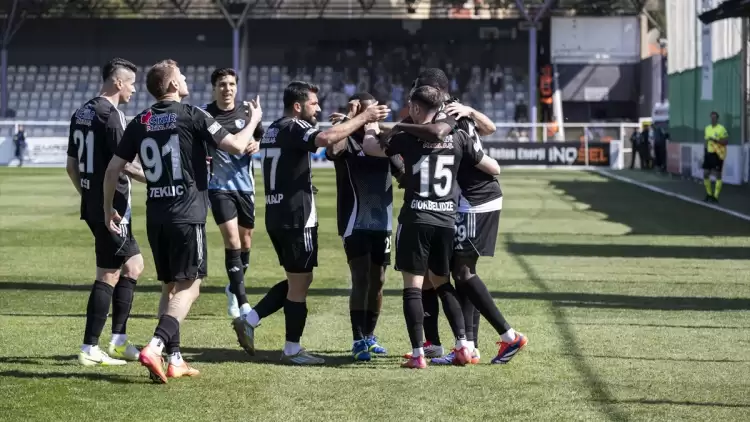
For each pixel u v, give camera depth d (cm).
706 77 5456
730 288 1936
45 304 1720
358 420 993
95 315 1245
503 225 3328
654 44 9494
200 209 1178
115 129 1231
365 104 1373
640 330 1493
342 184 1369
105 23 9262
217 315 1645
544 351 1345
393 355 1341
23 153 7212
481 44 9131
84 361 1241
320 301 1783
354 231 1338
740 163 5200
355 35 9188
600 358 1297
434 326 1331
